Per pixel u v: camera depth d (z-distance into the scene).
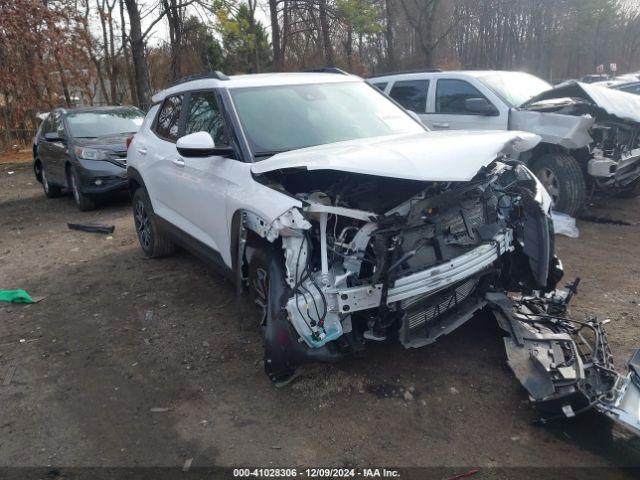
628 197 7.97
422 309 3.40
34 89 17.69
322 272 3.17
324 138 4.27
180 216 5.23
